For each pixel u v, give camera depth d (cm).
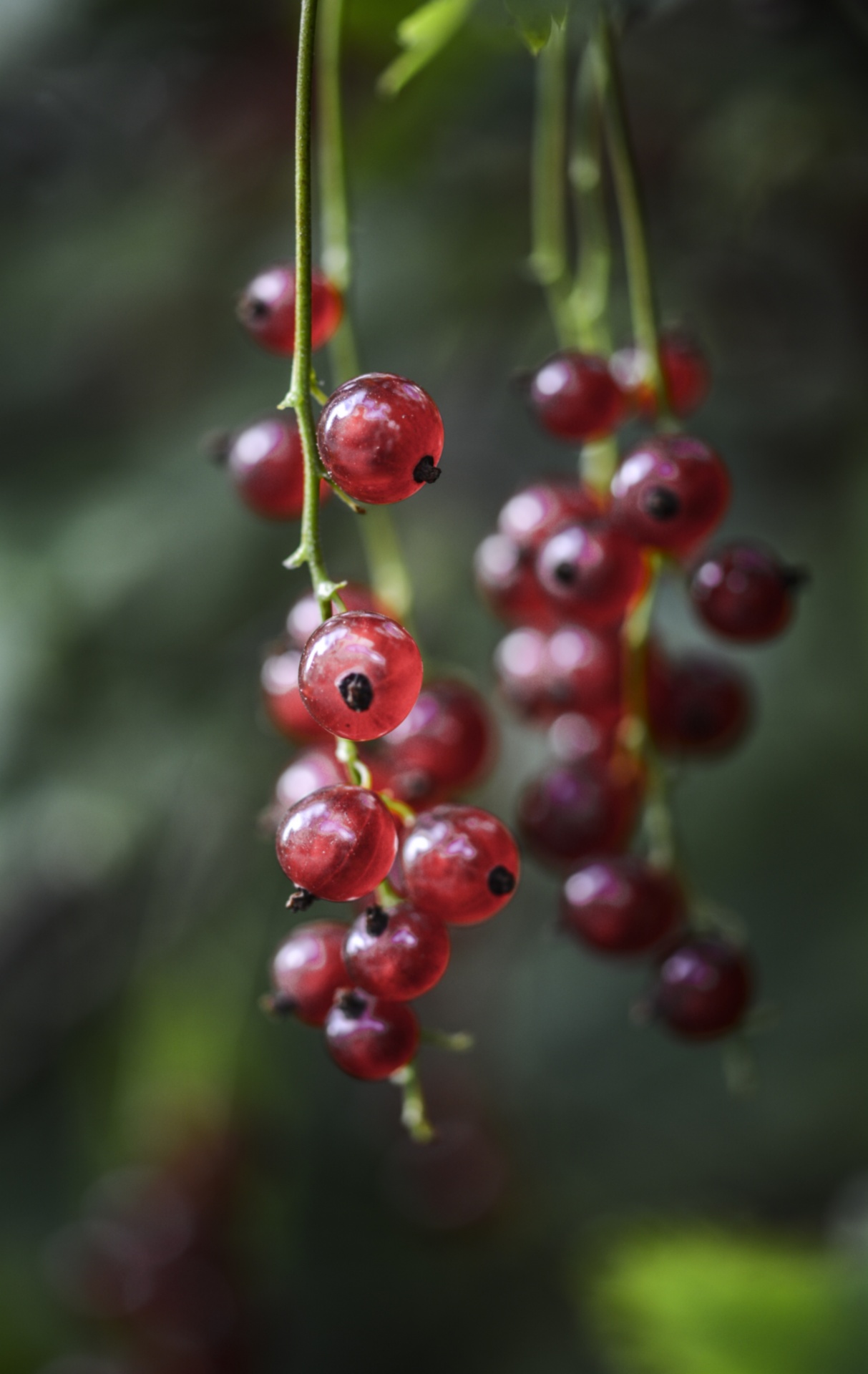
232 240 45
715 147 39
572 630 31
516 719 32
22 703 39
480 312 43
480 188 43
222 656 42
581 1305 46
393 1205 54
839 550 41
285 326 30
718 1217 43
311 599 30
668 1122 50
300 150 26
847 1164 47
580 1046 52
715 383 43
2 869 40
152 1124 49
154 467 43
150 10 43
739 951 30
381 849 27
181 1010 47
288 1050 48
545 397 30
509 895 28
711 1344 34
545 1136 53
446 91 36
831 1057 47
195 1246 51
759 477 43
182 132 47
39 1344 50
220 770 41
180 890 45
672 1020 30
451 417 45
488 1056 57
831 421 43
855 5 34
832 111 37
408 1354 52
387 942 27
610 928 30
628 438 43
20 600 40
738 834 45
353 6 34
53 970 49
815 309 44
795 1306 34
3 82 43
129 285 45
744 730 32
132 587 40
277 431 30
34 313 45
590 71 32
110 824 40
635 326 42
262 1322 52
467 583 42
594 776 31
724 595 30
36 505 43
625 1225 43
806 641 42
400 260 43
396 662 26
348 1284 53
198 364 45
